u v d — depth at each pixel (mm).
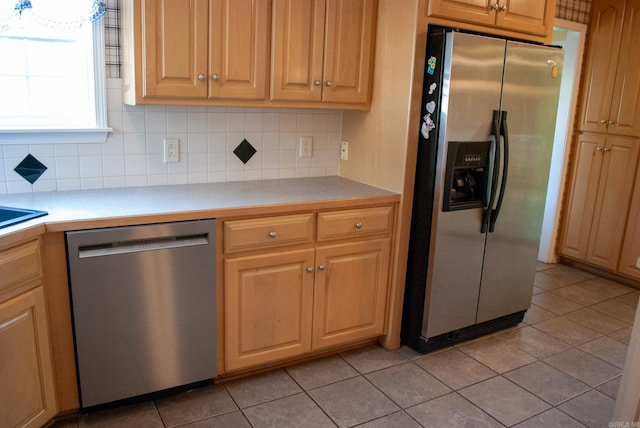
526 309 3240
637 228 3828
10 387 1733
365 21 2670
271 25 2408
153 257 2041
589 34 4027
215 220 2164
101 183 2457
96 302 1972
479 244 2832
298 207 2352
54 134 2283
